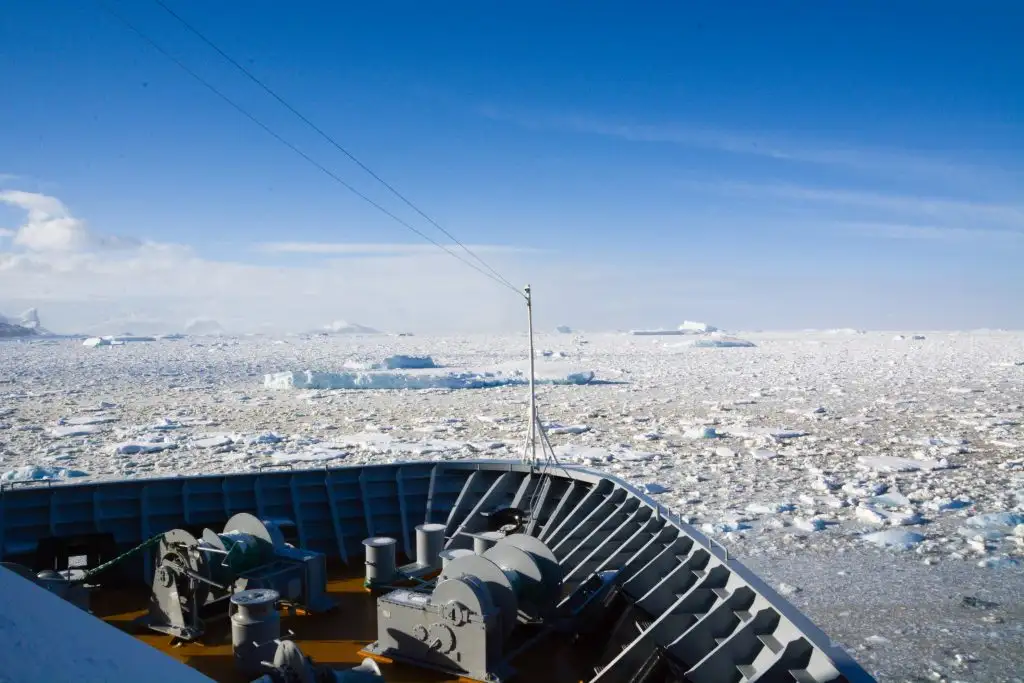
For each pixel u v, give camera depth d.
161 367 57.41
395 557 9.13
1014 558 10.89
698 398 34.44
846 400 32.62
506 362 65.06
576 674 6.29
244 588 7.23
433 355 79.81
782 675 4.98
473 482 10.44
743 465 18.47
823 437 22.75
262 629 6.12
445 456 19.50
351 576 8.86
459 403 32.91
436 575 8.70
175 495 9.55
